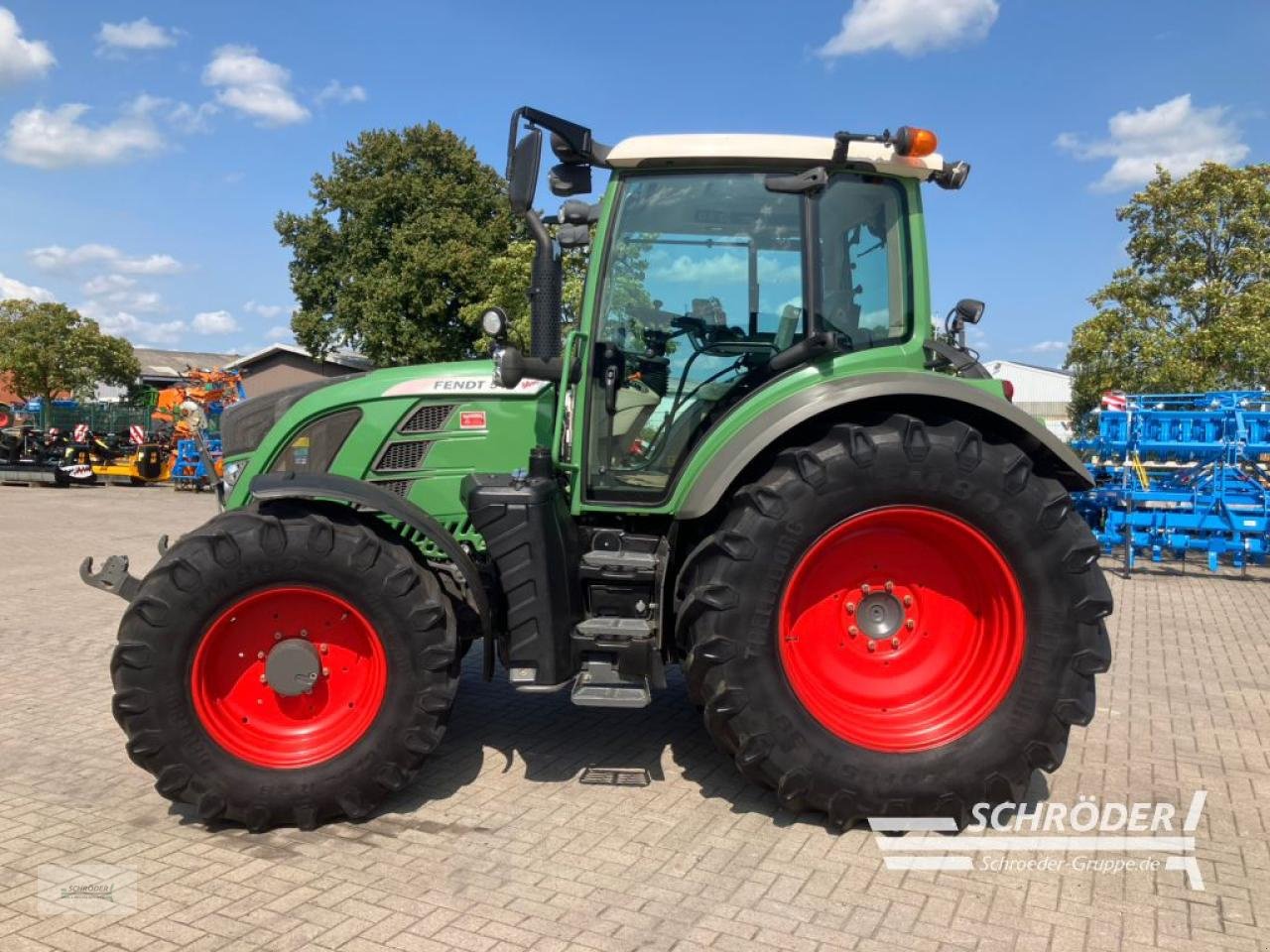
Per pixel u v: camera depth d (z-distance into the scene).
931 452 3.46
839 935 2.84
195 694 3.47
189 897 3.03
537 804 3.78
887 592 3.75
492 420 4.37
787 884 3.15
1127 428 10.17
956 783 3.50
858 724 3.59
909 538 3.71
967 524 3.49
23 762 4.24
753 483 3.56
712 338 4.03
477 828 3.56
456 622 3.88
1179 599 8.55
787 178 3.72
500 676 5.63
